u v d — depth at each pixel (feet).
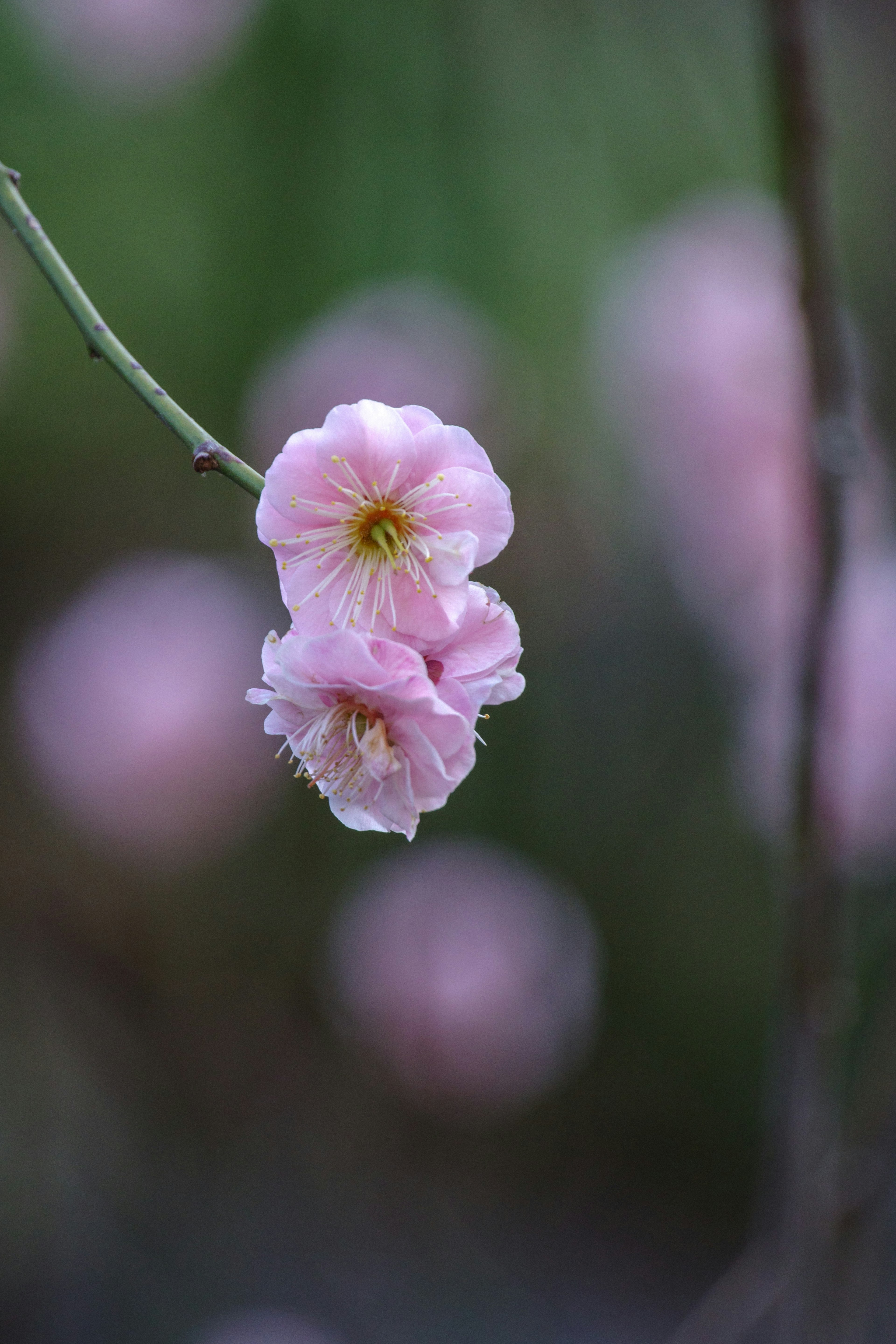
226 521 3.82
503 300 3.37
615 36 3.24
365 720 1.99
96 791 3.56
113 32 3.19
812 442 2.22
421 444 1.99
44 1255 3.58
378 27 3.16
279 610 3.72
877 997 2.83
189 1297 3.58
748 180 3.49
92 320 1.99
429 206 3.27
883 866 3.30
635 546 3.80
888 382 3.54
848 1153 2.30
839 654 2.25
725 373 3.44
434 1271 3.76
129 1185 3.71
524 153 3.31
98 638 3.54
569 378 3.51
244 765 3.62
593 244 3.43
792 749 2.25
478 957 3.59
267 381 3.32
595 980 3.77
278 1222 3.76
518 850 3.81
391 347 3.26
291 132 3.27
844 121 3.74
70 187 3.41
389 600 1.99
